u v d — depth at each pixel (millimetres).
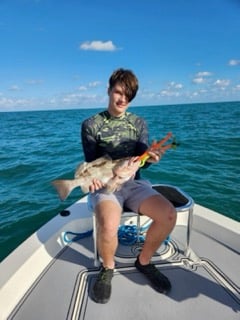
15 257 2381
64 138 14320
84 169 2266
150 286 2201
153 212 2189
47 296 2129
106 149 2547
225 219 2914
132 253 2613
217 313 1945
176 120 23141
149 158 2285
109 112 2545
